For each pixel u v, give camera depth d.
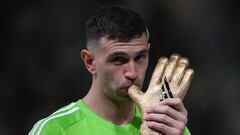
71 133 10.27
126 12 9.88
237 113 36.06
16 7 36.94
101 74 10.00
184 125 9.32
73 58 36.12
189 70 9.85
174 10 37.22
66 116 10.41
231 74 36.53
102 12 9.97
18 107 35.81
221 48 37.09
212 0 37.59
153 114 9.31
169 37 36.84
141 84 9.91
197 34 37.22
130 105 10.41
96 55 10.01
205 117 36.00
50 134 10.16
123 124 10.48
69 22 36.62
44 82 36.00
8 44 36.66
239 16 37.56
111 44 9.73
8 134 35.28
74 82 35.66
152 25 36.91
